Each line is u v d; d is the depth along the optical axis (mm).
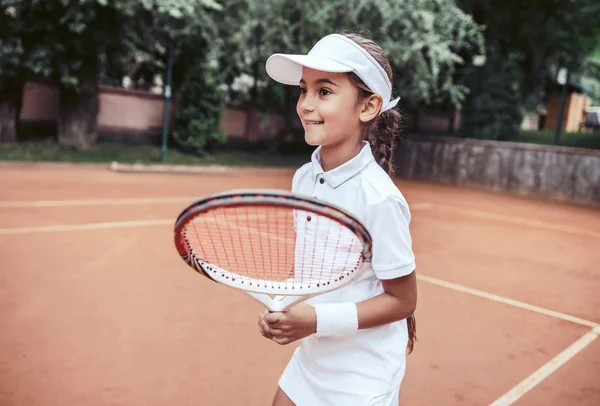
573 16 18000
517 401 2859
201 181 12773
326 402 1505
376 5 14070
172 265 5109
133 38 14352
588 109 26859
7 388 2637
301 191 1600
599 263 6723
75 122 15234
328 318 1339
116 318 3666
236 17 15805
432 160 17125
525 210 12016
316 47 1407
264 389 2812
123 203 8633
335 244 1421
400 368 1520
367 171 1421
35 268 4703
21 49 13156
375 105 1401
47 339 3246
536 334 3930
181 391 2730
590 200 13812
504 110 18984
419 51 14758
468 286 5129
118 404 2562
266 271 1622
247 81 21391
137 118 17812
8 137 14898
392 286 1390
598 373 3283
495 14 18203
